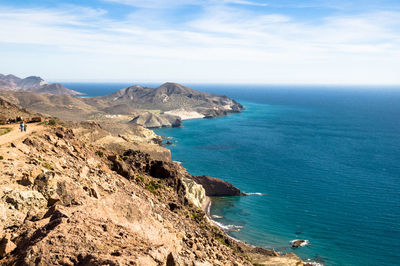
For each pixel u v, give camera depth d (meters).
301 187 136.25
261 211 109.94
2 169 22.62
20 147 30.52
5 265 12.64
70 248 13.59
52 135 42.25
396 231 93.50
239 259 42.22
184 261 15.87
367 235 91.44
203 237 40.00
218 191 125.50
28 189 19.92
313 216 105.19
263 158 190.50
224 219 103.00
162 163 72.62
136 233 18.89
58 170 28.30
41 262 12.38
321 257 79.81
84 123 142.88
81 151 43.09
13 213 17.17
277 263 63.28
